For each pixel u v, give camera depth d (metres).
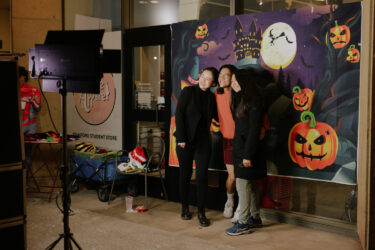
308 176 3.64
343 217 3.81
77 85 2.80
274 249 3.29
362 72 3.25
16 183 2.56
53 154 5.54
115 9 5.10
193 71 4.30
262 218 4.05
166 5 4.64
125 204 4.60
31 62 2.90
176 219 4.06
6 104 2.49
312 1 3.71
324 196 4.40
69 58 2.74
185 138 3.83
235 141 3.51
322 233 3.64
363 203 3.12
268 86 3.79
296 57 3.63
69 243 2.81
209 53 4.17
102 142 5.27
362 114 3.22
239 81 3.45
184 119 3.84
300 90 3.63
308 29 3.56
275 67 3.75
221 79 3.88
